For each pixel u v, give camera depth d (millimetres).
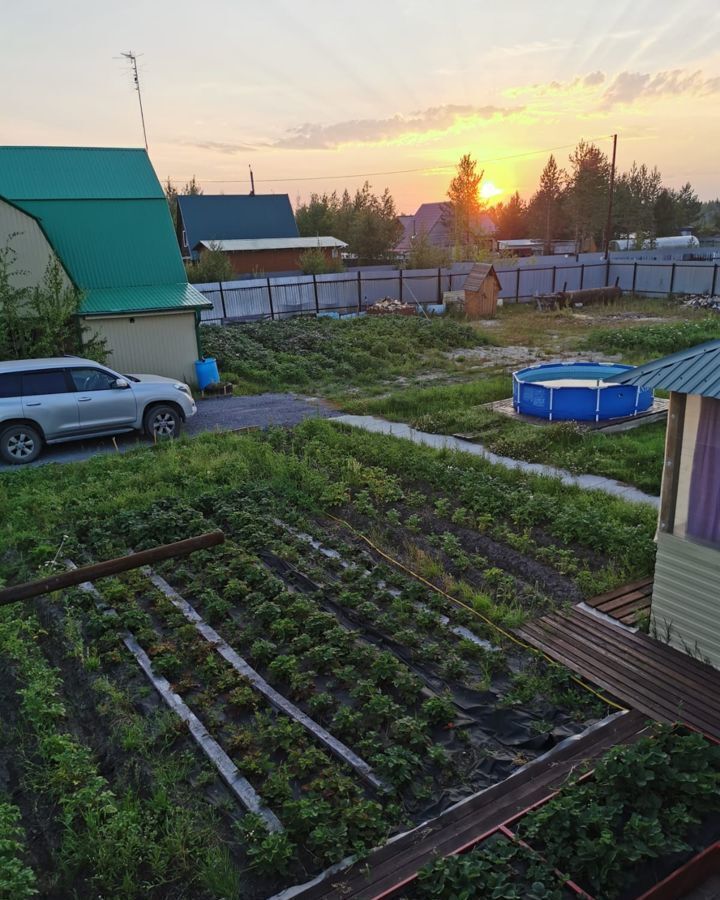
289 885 4320
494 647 6867
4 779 5410
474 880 4090
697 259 46281
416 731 5480
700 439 6125
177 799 5031
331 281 33094
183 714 5926
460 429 14820
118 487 11547
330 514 10570
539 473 11664
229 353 22312
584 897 4000
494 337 26625
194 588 8117
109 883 4348
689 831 4469
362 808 4707
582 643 6836
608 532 8875
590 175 76688
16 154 21766
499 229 103938
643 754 4945
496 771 5234
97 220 21031
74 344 17953
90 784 5082
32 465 13055
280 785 4969
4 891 4184
